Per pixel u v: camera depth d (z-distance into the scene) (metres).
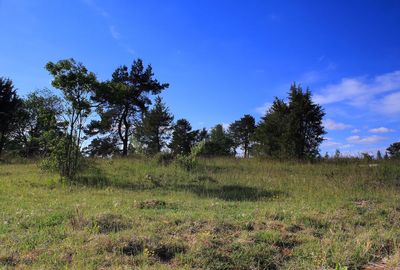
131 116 39.06
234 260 6.51
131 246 6.83
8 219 8.82
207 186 16.02
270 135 29.36
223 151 47.22
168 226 8.20
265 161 24.34
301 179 17.61
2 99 38.00
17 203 11.04
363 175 18.16
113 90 17.95
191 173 18.58
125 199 12.35
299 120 28.05
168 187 15.71
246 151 60.78
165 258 6.68
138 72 37.97
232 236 7.61
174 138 46.19
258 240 7.45
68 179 16.14
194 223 8.41
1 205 10.63
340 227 8.84
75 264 6.00
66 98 17.19
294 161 24.30
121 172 18.44
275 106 30.41
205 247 6.84
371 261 6.75
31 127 40.75
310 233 8.28
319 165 21.91
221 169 20.25
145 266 6.05
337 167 20.86
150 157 22.45
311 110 28.08
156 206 10.95
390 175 17.97
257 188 15.62
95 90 17.31
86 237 7.24
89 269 5.80
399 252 6.74
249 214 9.75
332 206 11.71
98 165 19.62
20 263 6.11
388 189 15.45
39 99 39.88
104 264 6.12
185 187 15.80
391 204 12.20
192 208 10.98
